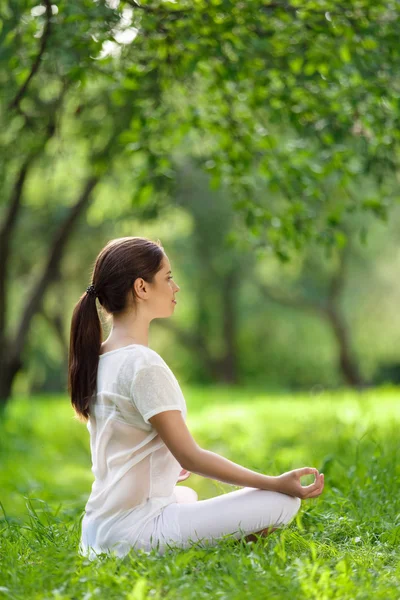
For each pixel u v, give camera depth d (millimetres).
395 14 10406
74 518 7371
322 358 44781
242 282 41906
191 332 45312
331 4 9758
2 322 21891
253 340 45281
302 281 38938
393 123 10953
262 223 11617
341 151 11086
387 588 4680
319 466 8641
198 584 4691
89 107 14859
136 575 4762
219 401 24859
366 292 39344
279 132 13875
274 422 15445
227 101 11562
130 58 10867
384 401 17297
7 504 10000
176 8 9617
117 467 5266
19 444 16672
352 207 11508
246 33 10180
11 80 13180
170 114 12055
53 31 10281
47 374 41469
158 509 5289
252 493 5363
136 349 5266
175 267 38594
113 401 5230
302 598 4453
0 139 15172
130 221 21906
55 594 4523
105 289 5414
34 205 25266
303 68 10828
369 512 6777
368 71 10867
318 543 5797
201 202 30578
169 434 5133
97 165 15070
